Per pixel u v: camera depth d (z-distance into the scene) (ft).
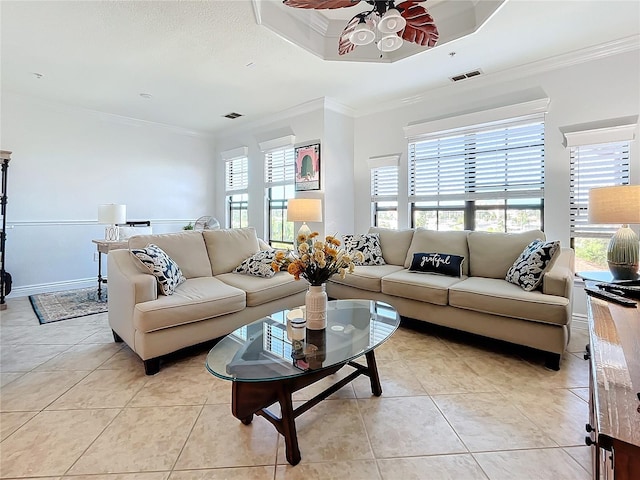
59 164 15.29
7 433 5.50
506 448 5.14
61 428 5.65
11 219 14.14
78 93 13.83
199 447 5.21
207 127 19.21
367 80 12.39
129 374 7.55
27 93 13.87
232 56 10.48
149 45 9.82
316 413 6.11
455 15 9.32
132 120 17.48
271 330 6.63
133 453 5.07
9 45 9.85
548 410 6.10
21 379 7.30
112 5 7.98
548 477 4.56
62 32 9.14
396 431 5.58
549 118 10.87
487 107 12.12
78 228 15.90
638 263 7.25
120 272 8.42
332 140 14.98
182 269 10.02
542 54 10.34
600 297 5.58
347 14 9.98
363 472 4.70
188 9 8.15
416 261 11.10
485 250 10.52
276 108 15.74
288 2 6.11
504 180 11.93
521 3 7.90
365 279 11.05
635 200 7.08
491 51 10.16
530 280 8.38
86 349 8.90
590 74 10.12
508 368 7.79
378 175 15.52
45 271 15.05
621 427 2.18
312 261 6.35
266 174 17.76
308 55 10.43
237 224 20.20
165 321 7.51
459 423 5.76
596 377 2.88
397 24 6.14
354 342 6.01
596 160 10.15
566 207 10.66
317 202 13.62
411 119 14.20
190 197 19.97
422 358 8.37
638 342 3.67
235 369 5.03
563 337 7.44
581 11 8.20
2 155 12.67
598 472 3.12
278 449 5.18
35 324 10.84
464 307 8.82
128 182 17.49
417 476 4.62
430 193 13.76
